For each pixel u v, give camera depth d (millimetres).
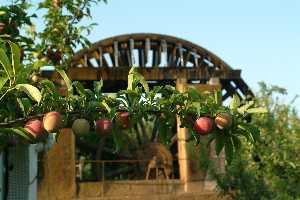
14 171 9227
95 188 23516
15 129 3486
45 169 22625
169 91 3984
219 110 3969
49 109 3701
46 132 3621
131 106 3842
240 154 13430
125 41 27438
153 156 27875
